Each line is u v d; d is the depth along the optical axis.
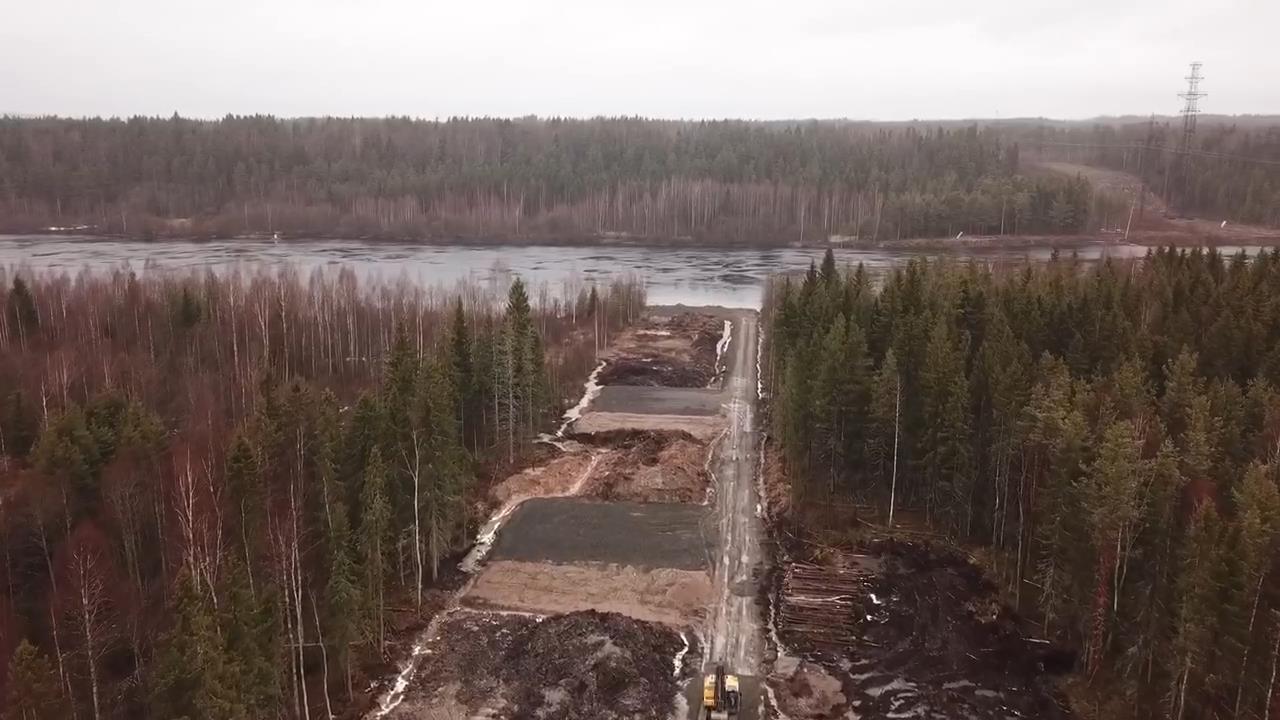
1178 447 48.66
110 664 40.53
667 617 52.69
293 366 93.94
